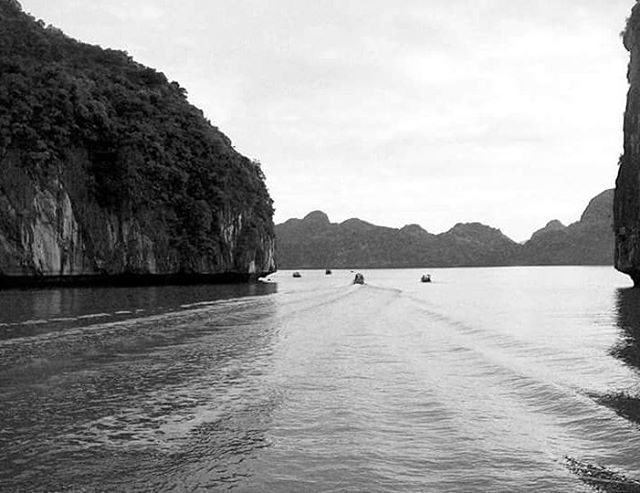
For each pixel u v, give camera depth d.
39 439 8.07
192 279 70.88
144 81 79.81
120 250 61.38
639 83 55.25
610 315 30.36
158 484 6.45
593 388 11.35
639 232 54.38
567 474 6.77
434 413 9.74
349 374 13.30
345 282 83.50
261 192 87.81
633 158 55.81
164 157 66.12
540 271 158.75
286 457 7.45
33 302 33.06
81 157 59.50
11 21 69.44
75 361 14.41
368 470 6.99
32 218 53.53
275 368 13.94
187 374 13.03
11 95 54.94
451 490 6.38
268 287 62.25
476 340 19.92
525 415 9.56
